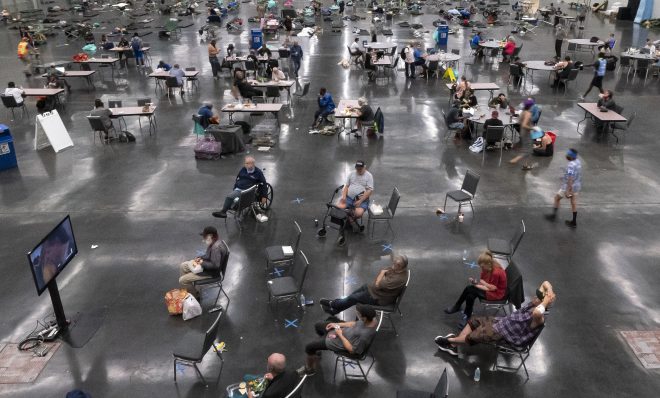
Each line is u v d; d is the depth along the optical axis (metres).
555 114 17.02
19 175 13.02
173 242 9.90
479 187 12.03
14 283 8.74
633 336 7.34
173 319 7.82
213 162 13.66
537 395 6.39
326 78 21.53
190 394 6.45
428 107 17.83
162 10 38.44
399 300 7.40
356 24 33.53
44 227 10.52
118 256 9.45
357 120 15.45
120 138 15.20
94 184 12.45
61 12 40.59
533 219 10.59
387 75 21.94
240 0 45.44
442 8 39.44
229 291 8.45
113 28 33.62
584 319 7.70
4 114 17.84
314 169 13.11
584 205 11.16
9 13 37.84
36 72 23.00
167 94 19.66
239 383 6.52
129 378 6.72
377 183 12.27
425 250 9.54
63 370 6.87
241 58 22.28
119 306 8.11
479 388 6.50
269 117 17.06
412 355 7.07
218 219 10.74
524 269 8.91
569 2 43.53
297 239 8.70
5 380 6.71
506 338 6.68
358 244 9.77
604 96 15.05
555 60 22.69
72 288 8.55
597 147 14.31
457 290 8.43
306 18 33.22
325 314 7.90
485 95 19.19
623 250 9.46
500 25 33.41
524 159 13.61
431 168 13.09
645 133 15.34
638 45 27.20
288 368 6.85
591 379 6.62
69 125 16.66
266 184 10.80
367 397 6.39
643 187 11.96
